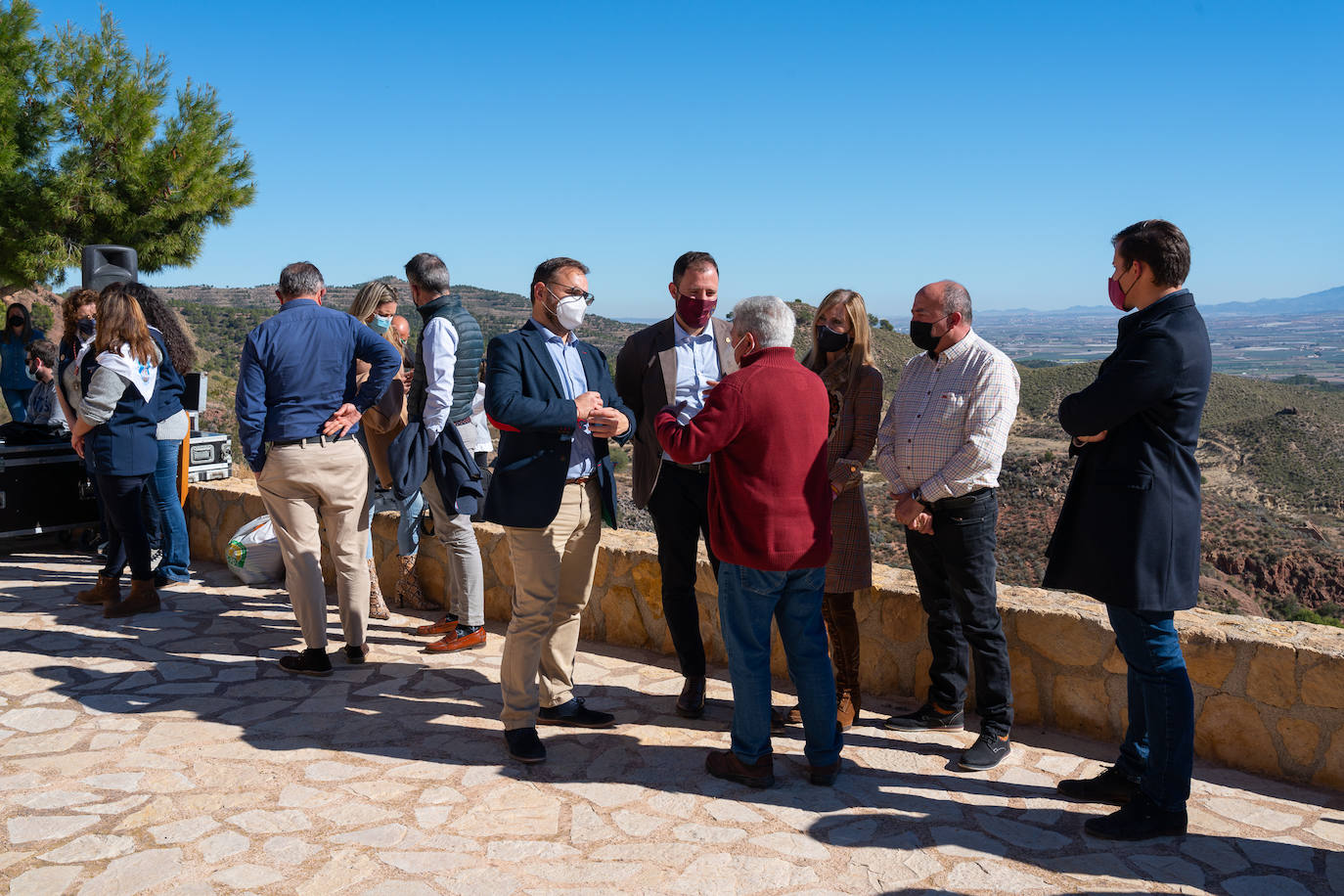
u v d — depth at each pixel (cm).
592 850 250
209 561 569
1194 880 240
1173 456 259
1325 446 9725
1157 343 252
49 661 389
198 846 246
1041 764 315
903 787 295
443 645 421
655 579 426
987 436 297
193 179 1307
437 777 295
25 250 1251
